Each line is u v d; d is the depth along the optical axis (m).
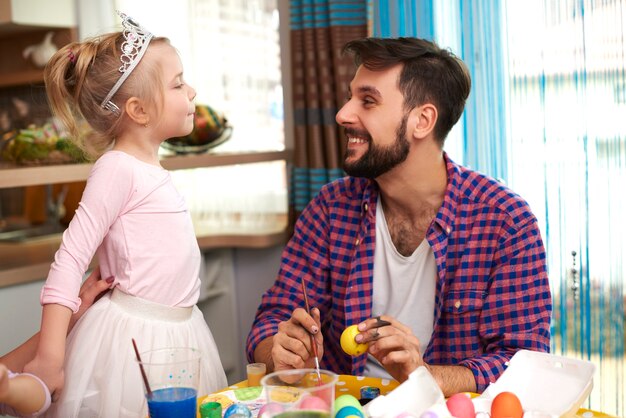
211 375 1.63
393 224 1.74
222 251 2.89
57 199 3.19
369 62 1.63
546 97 2.29
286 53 2.94
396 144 1.62
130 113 1.57
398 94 1.61
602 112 2.22
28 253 2.53
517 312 1.60
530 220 1.62
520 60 2.32
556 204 2.30
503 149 2.37
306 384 1.08
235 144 3.10
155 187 1.57
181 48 3.18
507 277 1.61
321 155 2.69
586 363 1.24
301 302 1.83
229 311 2.91
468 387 1.45
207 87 3.13
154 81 1.57
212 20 3.08
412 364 1.34
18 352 1.49
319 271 1.83
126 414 1.50
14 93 3.39
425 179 1.67
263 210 3.02
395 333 1.35
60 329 1.39
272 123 3.02
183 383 1.13
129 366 1.51
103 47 1.58
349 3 2.55
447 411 1.12
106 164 1.52
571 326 2.33
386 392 1.37
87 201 1.49
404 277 1.72
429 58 1.65
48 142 2.47
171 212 1.59
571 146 2.27
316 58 2.65
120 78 1.55
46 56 3.20
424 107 1.62
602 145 2.23
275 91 2.99
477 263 1.65
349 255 1.79
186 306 1.61
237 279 2.95
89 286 1.58
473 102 2.39
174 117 1.61
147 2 3.25
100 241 1.50
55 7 3.10
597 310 2.29
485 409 1.20
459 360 1.68
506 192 1.66
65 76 1.61
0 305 2.17
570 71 2.25
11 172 2.15
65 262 1.43
